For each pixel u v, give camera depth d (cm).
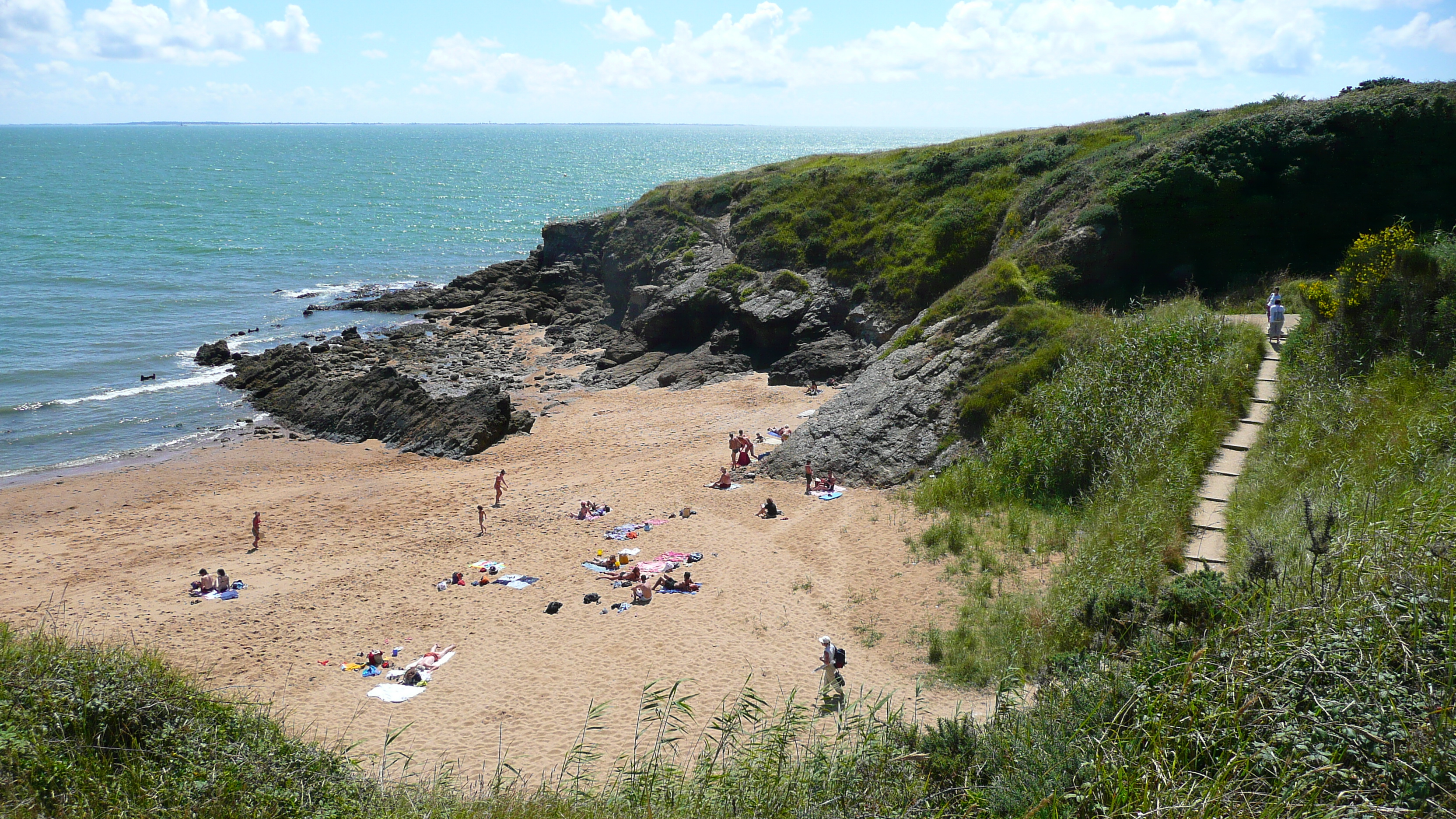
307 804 869
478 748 1622
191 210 13262
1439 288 1991
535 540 2723
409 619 2244
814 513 2686
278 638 2167
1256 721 632
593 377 4850
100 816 771
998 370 2888
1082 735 719
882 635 1878
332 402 4312
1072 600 1616
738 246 5178
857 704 1142
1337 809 536
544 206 15450
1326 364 2067
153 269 8400
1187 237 3278
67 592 2488
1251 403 2161
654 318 4994
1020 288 3192
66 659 1024
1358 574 785
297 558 2703
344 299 7294
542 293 6462
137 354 5462
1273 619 732
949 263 4141
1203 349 2438
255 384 4800
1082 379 2525
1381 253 2105
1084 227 3331
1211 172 3284
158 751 903
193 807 807
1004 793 709
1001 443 2608
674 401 4238
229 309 6806
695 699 1720
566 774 1431
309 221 12388
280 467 3700
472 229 12300
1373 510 1118
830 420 3177
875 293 4362
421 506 3142
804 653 1864
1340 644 664
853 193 5028
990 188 4384
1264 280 3053
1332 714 616
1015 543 2145
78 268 8262
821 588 2164
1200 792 581
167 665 1143
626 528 2727
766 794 830
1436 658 643
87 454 3862
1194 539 1700
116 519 3102
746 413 3888
